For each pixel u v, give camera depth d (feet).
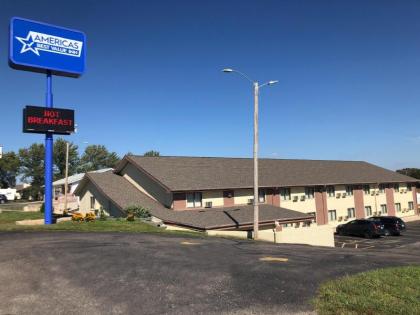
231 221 90.48
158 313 22.09
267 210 106.73
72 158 318.24
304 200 130.52
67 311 22.44
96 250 40.91
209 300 24.40
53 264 34.04
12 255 37.83
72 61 77.15
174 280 28.96
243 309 22.80
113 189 106.73
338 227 129.90
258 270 32.81
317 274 31.91
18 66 72.02
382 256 49.44
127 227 71.82
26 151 312.29
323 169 151.43
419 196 189.26
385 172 175.83
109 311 22.41
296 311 22.50
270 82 75.82
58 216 92.17
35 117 72.08
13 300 24.44
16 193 320.50
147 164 107.65
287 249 52.85
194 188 98.12
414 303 23.86
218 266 34.17
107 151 342.85
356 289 26.61
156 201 103.19
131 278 29.43
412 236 123.75
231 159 131.03
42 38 73.72
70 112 75.77
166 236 61.67
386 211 165.27
